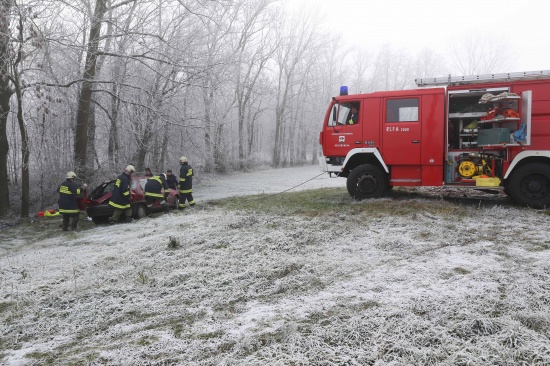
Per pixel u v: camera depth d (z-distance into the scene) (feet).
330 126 32.09
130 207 36.40
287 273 17.02
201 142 72.43
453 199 31.81
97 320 14.03
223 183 70.95
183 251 22.02
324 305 13.06
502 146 26.45
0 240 34.27
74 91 54.49
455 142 29.99
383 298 13.04
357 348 10.14
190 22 58.49
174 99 60.70
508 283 13.48
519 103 26.48
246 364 9.80
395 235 21.24
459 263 16.02
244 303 14.42
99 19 47.21
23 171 45.16
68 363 10.93
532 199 26.66
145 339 12.03
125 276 18.78
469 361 9.10
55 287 18.24
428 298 12.53
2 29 38.58
